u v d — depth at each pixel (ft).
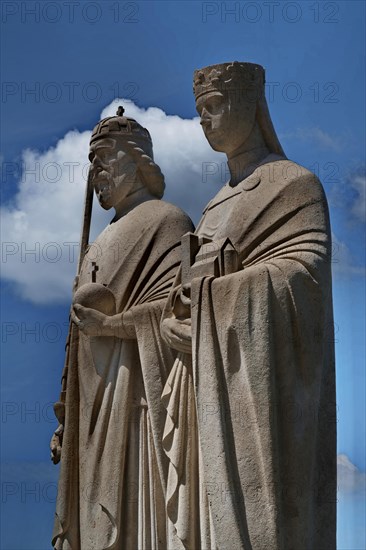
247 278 22.24
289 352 21.91
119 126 27.76
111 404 25.46
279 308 21.98
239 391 21.99
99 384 25.75
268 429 21.45
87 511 25.23
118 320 25.45
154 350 24.85
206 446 22.08
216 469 21.80
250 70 24.75
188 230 26.61
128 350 25.61
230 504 21.44
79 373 26.55
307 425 21.80
